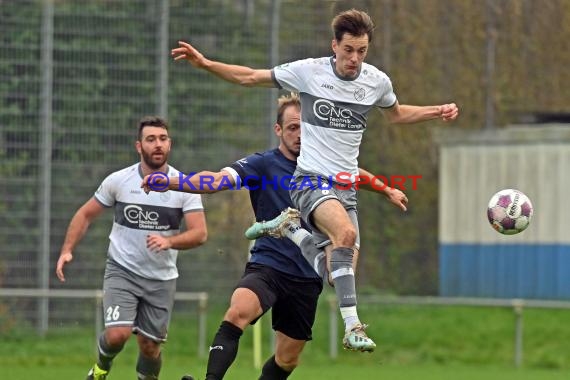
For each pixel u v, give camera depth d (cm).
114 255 3284
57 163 5253
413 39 5741
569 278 5825
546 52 5903
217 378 2770
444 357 5384
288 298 2912
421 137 5809
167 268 3306
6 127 5216
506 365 5303
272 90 5409
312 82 2658
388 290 5716
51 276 5238
